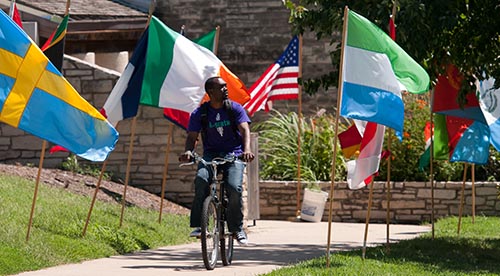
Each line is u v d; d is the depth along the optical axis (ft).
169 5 186.80
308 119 180.45
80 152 76.48
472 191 135.74
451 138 102.99
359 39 75.36
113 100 93.15
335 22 94.32
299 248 98.63
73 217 94.38
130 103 93.71
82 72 132.16
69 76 132.26
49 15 149.07
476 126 101.55
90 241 86.28
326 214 149.28
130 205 117.29
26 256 74.13
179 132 131.85
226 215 76.48
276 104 181.47
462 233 118.21
